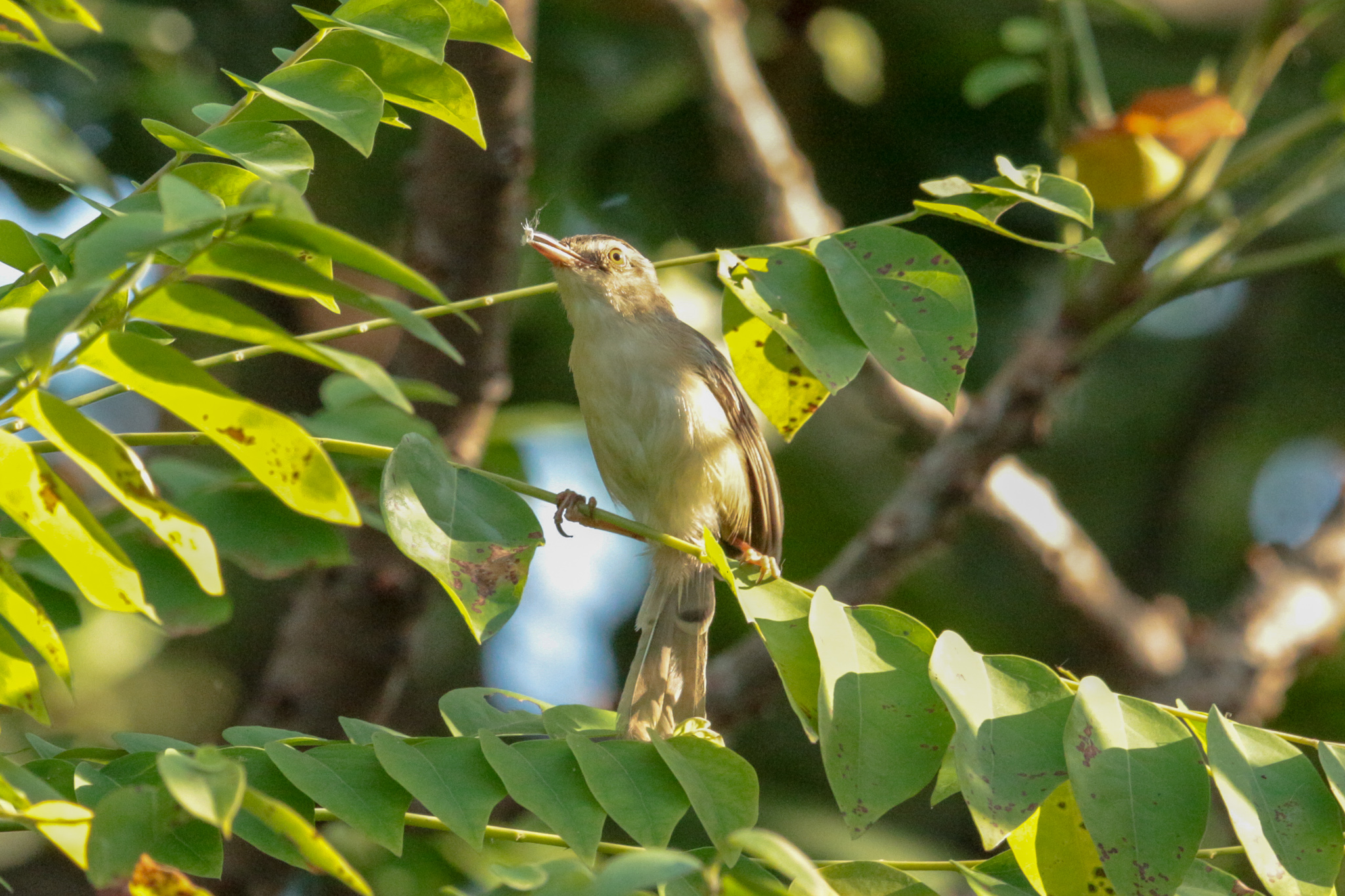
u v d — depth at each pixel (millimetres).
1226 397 15250
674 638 8875
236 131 5273
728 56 11133
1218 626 12234
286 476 3902
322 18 5070
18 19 4230
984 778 4363
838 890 4836
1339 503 12945
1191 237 13133
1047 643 13914
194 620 7246
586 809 4656
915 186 12719
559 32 12242
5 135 7199
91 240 3275
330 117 4891
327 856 3756
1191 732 4574
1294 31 8875
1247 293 15133
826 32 12469
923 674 4695
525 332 12727
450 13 5434
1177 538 15344
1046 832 5059
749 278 5367
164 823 4059
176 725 12836
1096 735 4457
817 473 13922
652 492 9203
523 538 4883
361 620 8836
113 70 10766
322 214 11836
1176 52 12969
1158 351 15977
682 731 5125
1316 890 4422
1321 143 13070
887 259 5336
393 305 3562
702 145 12594
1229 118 8188
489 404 9242
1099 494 15648
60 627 6766
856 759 4496
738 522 9477
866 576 10094
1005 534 11750
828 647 4648
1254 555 12633
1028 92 12453
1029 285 12766
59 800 4117
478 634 4637
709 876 3812
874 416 11969
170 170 5223
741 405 9484
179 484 7816
